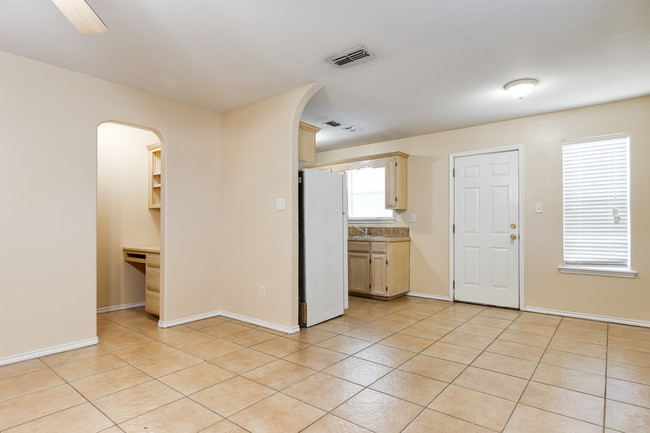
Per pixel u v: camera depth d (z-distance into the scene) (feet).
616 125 12.08
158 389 7.29
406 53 8.73
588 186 12.62
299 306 11.68
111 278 13.96
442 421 6.12
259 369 8.29
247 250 12.28
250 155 12.25
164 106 11.66
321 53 8.70
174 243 11.86
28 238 8.91
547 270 13.29
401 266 16.12
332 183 12.87
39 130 9.10
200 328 11.54
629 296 11.84
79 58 8.93
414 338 10.52
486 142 14.71
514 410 6.48
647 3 6.66
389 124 14.84
